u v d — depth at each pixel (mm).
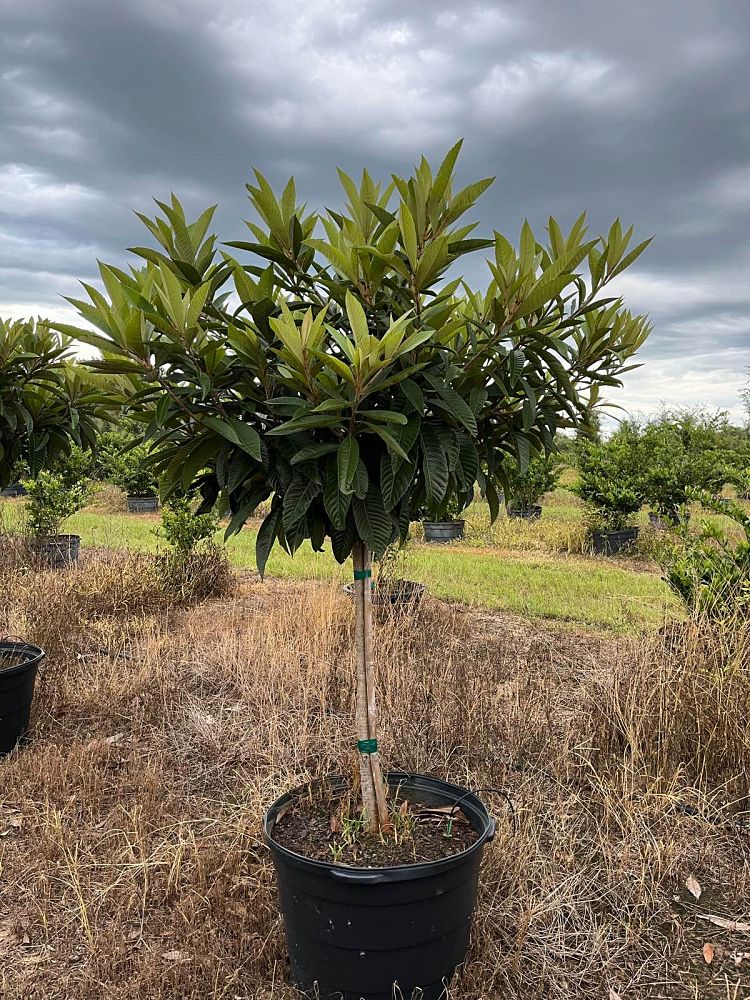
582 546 11008
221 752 4047
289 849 2340
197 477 2506
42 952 2564
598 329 2484
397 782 2793
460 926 2260
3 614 6062
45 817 3268
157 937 2617
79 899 2633
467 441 2266
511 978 2443
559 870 2947
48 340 3906
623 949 2588
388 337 1772
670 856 3020
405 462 2080
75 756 3855
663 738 3645
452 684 4445
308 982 2273
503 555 10352
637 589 7828
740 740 3578
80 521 13531
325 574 8625
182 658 5402
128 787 3684
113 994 2311
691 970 2516
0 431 3820
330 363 1825
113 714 4504
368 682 2500
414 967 2176
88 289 1847
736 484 5332
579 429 2707
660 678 3818
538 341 2232
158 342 1921
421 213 2072
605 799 3303
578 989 2428
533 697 4426
